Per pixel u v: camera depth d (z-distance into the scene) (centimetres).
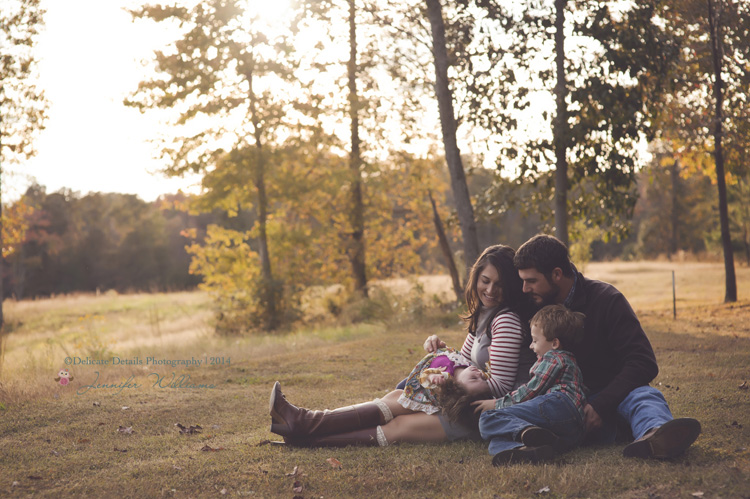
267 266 1805
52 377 712
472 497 307
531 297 392
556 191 1254
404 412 407
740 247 3428
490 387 383
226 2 1543
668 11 1338
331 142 1764
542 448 344
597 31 1159
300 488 334
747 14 1286
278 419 407
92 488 345
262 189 1775
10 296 5319
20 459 399
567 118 1191
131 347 1302
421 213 2177
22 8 1617
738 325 995
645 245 5266
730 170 1551
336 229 2055
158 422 498
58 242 5741
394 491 327
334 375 711
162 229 6231
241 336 1636
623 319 376
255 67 1623
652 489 302
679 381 568
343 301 1962
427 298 1566
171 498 330
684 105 1417
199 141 1652
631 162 1213
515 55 1212
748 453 346
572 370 365
